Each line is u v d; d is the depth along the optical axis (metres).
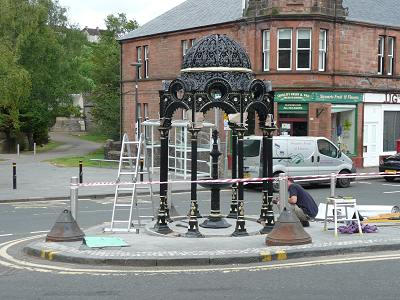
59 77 54.34
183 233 11.97
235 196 14.14
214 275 8.70
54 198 21.39
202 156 28.88
